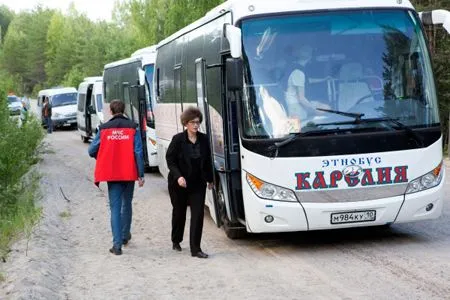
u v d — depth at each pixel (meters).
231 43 9.27
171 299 7.85
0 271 8.94
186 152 9.72
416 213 9.57
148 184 18.81
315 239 10.76
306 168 9.34
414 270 8.55
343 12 9.67
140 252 10.47
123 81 24.52
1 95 16.56
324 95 9.45
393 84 9.55
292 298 7.64
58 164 25.06
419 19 9.83
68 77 94.44
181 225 10.32
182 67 13.58
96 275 9.12
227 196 10.39
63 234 12.12
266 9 9.64
